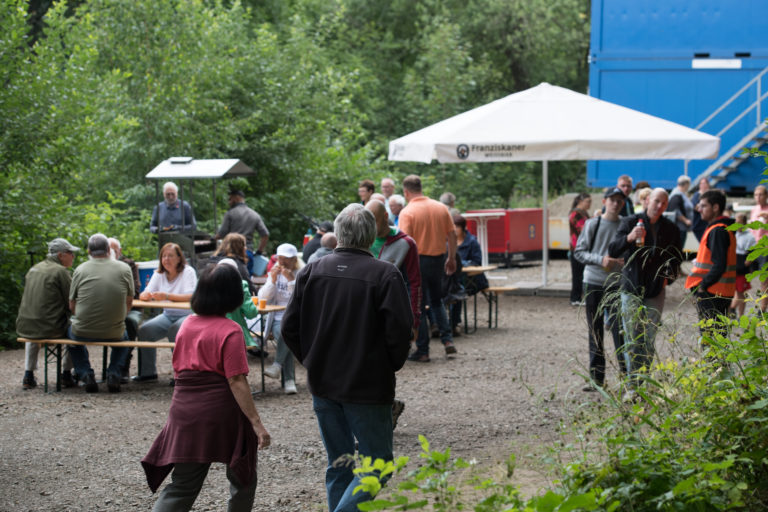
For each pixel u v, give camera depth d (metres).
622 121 13.43
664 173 18.05
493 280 17.91
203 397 4.37
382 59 35.09
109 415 7.68
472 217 17.62
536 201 29.53
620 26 17.84
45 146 13.27
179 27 19.17
